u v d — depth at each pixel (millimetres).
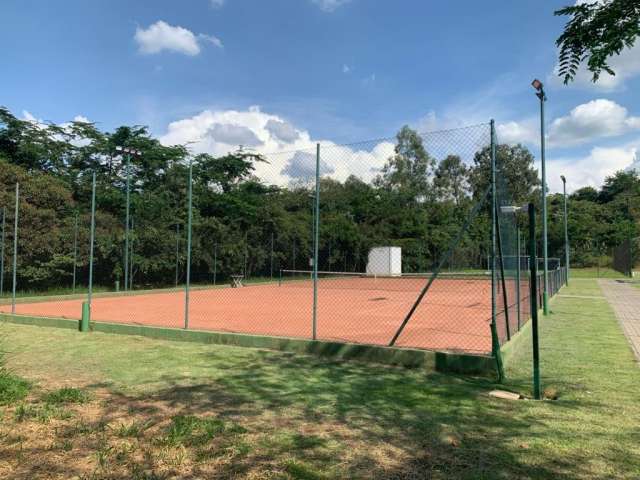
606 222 50375
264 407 4613
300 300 16734
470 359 5906
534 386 4902
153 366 6422
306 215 19141
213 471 3225
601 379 5523
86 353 7316
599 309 13133
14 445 3689
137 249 21562
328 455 3471
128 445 3662
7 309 13734
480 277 18766
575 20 2475
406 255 18234
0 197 17688
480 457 3410
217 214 26578
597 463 3283
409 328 9305
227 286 23359
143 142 28359
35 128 26109
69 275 20594
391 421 4188
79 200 25781
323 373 6000
